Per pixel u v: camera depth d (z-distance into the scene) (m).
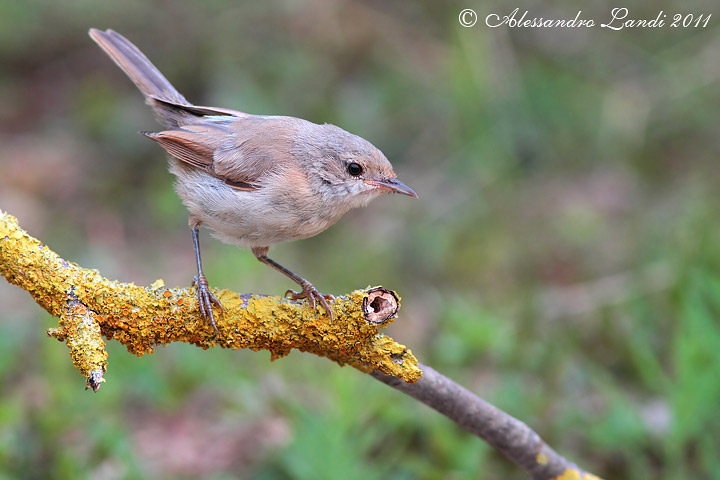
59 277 5.25
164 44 16.59
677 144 15.89
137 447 9.26
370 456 8.66
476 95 15.11
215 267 12.61
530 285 12.31
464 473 8.20
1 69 18.34
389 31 16.73
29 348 10.76
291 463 7.96
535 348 10.27
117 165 16.22
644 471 8.25
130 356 10.11
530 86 16.05
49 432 8.62
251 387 9.80
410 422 8.88
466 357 10.37
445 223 13.99
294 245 13.70
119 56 8.23
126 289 5.38
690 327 8.57
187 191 7.13
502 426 6.32
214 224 7.13
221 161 6.99
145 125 16.58
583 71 16.55
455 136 15.30
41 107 17.69
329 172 7.11
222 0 16.50
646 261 12.14
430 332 11.30
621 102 15.79
